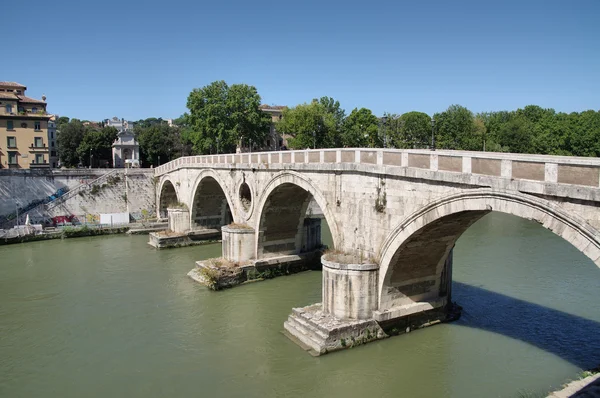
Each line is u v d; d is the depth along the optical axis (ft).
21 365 72.33
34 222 181.57
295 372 67.31
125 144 291.79
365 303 74.69
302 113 249.34
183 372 69.00
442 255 76.89
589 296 93.35
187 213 161.58
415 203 66.18
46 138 227.20
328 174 85.35
